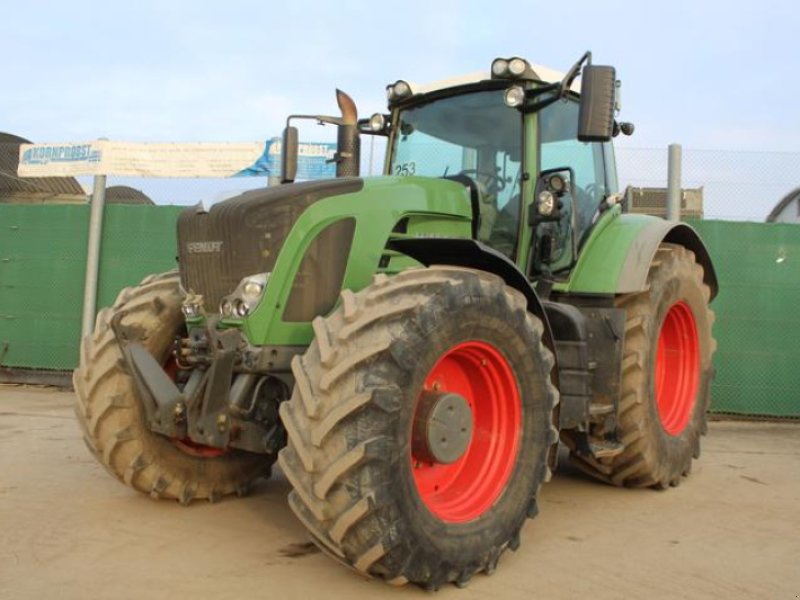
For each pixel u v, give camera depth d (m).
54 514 3.73
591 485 4.71
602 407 4.14
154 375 3.35
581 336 3.87
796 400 7.12
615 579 3.07
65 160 8.30
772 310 7.16
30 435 5.70
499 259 3.35
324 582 2.94
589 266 4.49
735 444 6.11
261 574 3.01
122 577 2.94
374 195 3.59
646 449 4.34
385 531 2.66
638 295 4.47
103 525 3.58
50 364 8.39
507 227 4.24
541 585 2.99
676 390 5.02
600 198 4.87
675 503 4.29
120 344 3.52
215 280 3.40
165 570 3.03
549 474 3.42
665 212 7.20
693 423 4.91
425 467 3.18
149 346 3.80
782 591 2.97
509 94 4.04
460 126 4.48
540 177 4.22
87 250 8.27
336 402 2.68
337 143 4.90
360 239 3.49
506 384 3.27
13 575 2.94
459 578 2.94
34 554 3.18
